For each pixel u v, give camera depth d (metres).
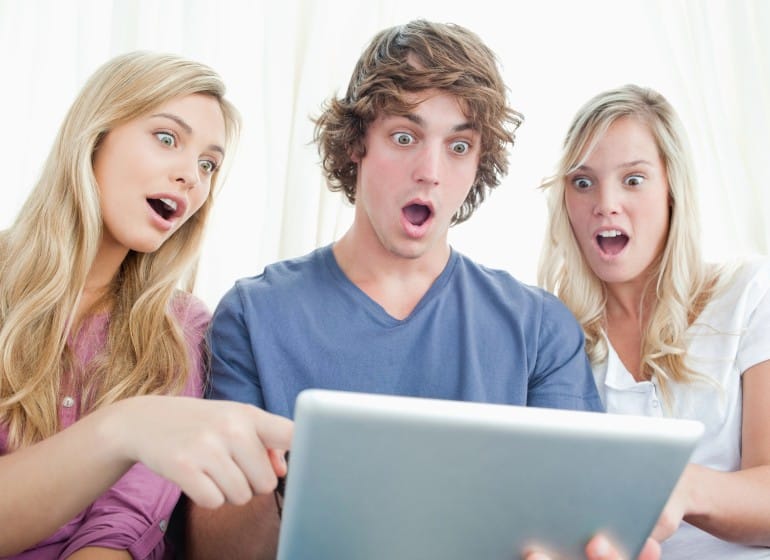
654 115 1.27
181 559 1.07
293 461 0.53
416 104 1.03
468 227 1.75
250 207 1.67
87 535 0.90
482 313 1.15
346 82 1.68
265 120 1.66
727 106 1.70
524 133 1.76
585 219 1.30
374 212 1.08
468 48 1.08
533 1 1.77
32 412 0.98
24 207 1.10
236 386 1.08
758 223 1.66
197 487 0.58
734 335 1.21
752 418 1.17
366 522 0.56
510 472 0.54
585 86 1.77
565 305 1.24
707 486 0.98
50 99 1.73
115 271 1.14
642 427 0.55
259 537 0.91
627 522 0.59
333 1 1.68
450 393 1.09
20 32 1.74
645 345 1.27
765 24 1.69
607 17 1.78
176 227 1.10
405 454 0.52
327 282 1.13
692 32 1.70
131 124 1.06
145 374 1.07
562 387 1.15
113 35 1.66
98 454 0.65
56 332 1.03
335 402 0.51
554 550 0.60
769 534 1.03
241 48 1.69
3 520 0.70
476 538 0.58
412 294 1.14
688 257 1.29
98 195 1.06
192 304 1.20
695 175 1.29
